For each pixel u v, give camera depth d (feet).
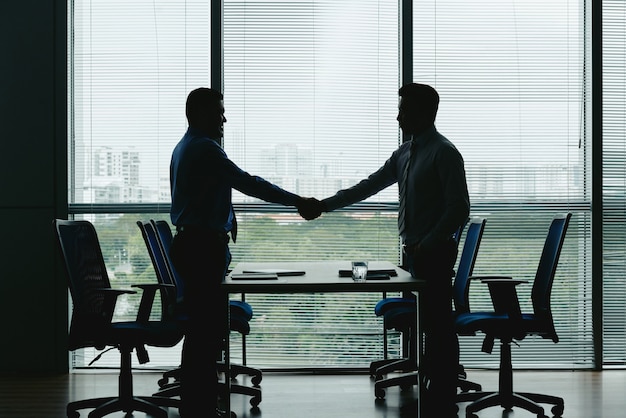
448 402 11.02
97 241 12.61
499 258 17.02
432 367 11.02
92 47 16.94
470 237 14.12
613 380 15.72
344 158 17.08
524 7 17.19
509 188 17.03
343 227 16.94
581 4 17.24
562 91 17.17
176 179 11.19
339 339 16.76
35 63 16.58
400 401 13.74
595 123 16.93
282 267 12.94
